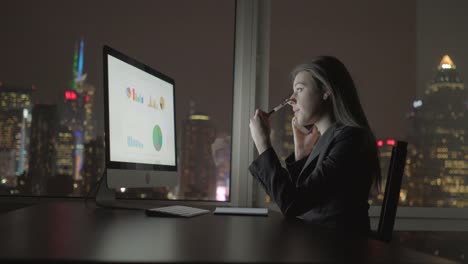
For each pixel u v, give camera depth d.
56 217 1.33
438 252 2.57
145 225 1.19
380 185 1.66
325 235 1.08
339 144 1.57
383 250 0.89
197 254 0.78
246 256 0.78
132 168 1.75
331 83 1.68
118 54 1.73
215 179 2.53
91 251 0.78
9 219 1.26
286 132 2.53
